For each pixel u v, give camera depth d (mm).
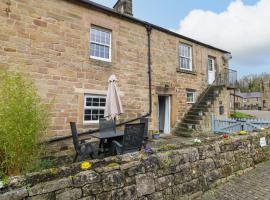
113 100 6945
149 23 10242
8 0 6621
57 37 7566
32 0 7078
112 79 7156
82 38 8195
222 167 4902
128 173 3482
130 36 9703
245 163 5520
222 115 12531
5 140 3154
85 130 8094
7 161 3115
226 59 14867
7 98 3465
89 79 8297
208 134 10961
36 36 7102
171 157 4047
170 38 11438
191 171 4285
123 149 5395
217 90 12602
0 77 4098
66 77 7711
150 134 9953
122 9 11102
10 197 2504
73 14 8008
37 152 3721
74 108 7855
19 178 2732
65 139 7535
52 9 7500
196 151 4461
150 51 10438
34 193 2656
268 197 4039
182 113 11828
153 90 10453
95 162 3375
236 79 14148
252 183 4734
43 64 7203
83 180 3029
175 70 11562
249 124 10383
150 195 3650
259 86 59719
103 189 3178
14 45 6664
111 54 9070
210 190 4477
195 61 12766
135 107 9711
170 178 3951
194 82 12625
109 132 6965
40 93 7086
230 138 5391
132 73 9664
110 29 9062
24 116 3354
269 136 6676
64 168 3088
